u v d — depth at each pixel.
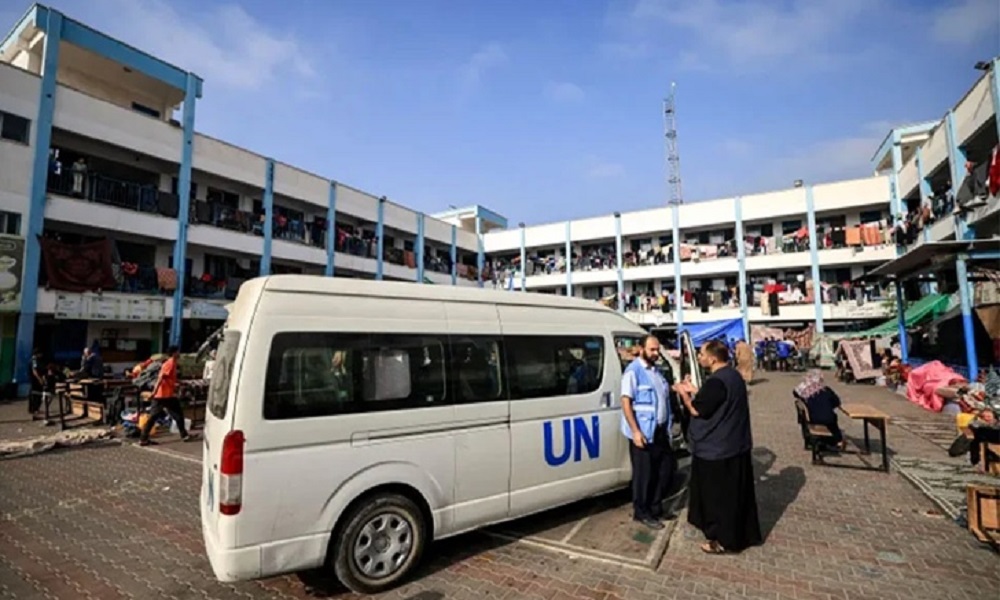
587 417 5.02
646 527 4.74
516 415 4.50
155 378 10.47
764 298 28.94
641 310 32.56
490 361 4.47
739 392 4.27
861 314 26.77
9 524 4.98
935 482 5.85
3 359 14.91
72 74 18.72
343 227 28.39
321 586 3.70
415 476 3.84
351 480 3.55
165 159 18.56
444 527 3.99
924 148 20.48
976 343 13.11
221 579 3.12
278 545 3.27
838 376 20.09
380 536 3.67
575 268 35.66
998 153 14.09
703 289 32.03
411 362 4.00
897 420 10.36
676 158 41.09
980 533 4.23
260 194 23.30
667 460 4.95
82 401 10.74
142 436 8.61
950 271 15.89
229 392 3.33
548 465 4.68
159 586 3.74
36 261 14.96
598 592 3.56
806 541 4.38
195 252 20.97
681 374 7.18
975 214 15.80
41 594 3.63
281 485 3.30
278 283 3.62
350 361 3.71
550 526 4.80
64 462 7.43
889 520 4.86
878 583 3.63
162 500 5.71
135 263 18.77
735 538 4.13
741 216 30.55
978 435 6.26
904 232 22.56
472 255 39.28
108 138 16.91
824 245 28.36
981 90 15.37
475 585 3.69
